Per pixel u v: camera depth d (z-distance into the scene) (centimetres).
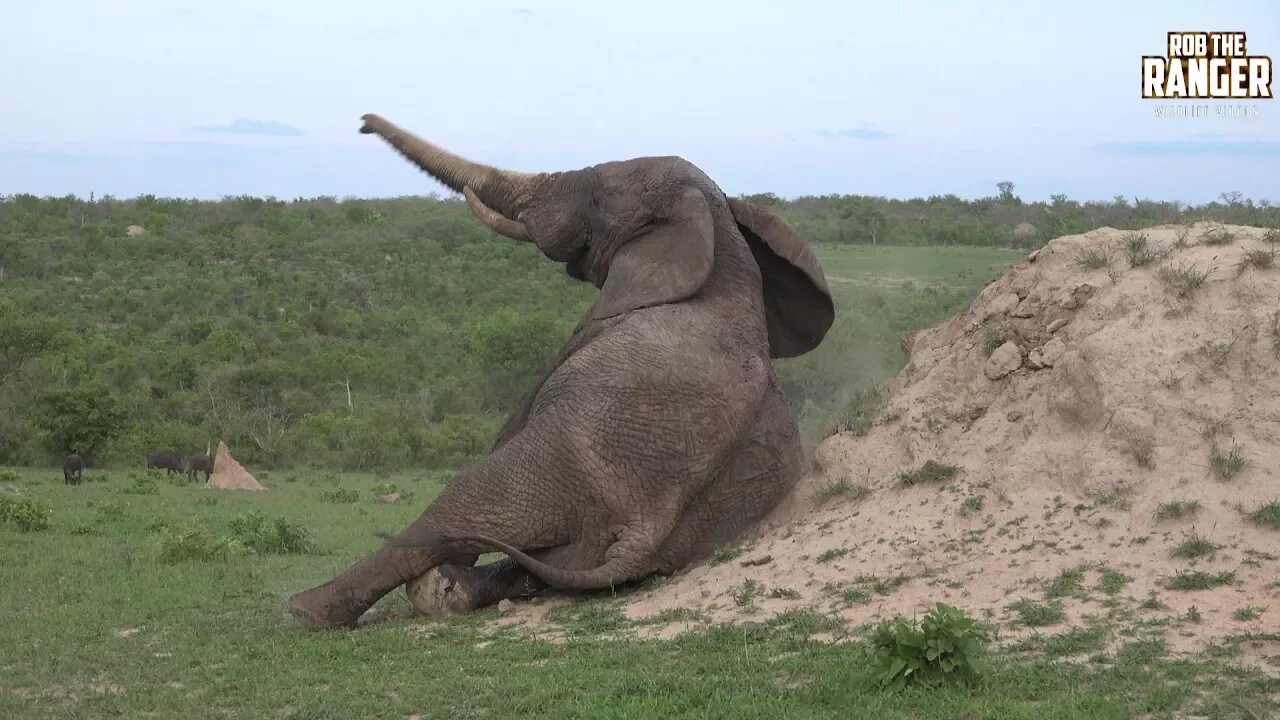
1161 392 783
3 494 2003
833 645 677
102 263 9075
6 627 953
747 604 779
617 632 774
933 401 941
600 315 934
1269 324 782
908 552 783
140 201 11700
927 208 5400
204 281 8194
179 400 4909
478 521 866
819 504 918
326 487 3447
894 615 713
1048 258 944
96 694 715
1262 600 647
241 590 1159
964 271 3541
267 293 7638
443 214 11469
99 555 1470
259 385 5069
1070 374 831
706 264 916
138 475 3691
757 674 639
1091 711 543
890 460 923
